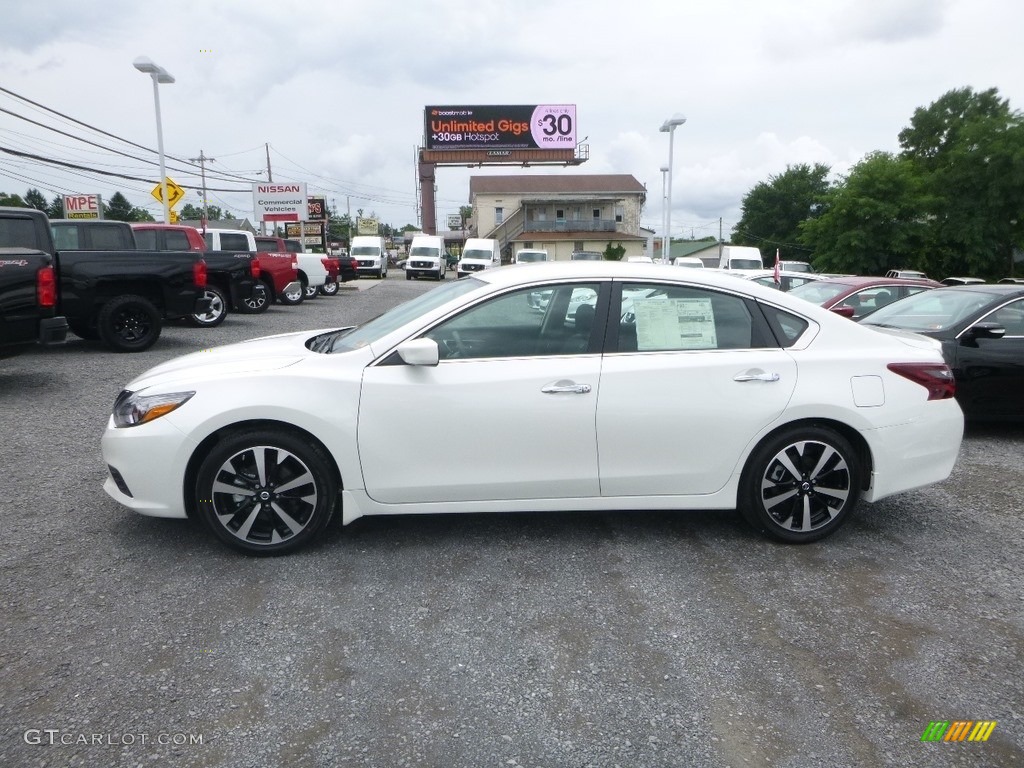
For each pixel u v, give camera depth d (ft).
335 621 10.91
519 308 13.23
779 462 13.47
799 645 10.48
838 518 13.70
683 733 8.57
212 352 14.76
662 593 11.93
